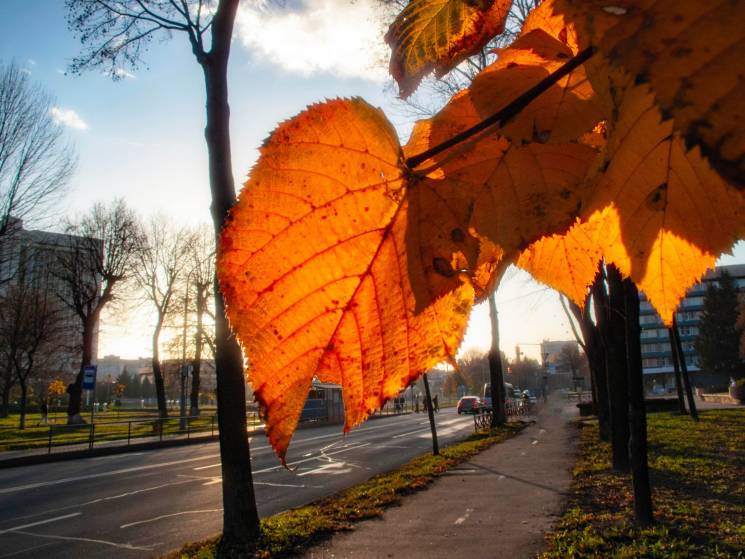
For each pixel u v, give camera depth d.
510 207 0.53
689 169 0.44
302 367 0.49
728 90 0.29
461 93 0.58
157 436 30.88
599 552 6.96
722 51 0.29
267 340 0.49
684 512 8.53
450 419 42.12
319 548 8.16
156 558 8.34
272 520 9.52
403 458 19.14
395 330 0.51
